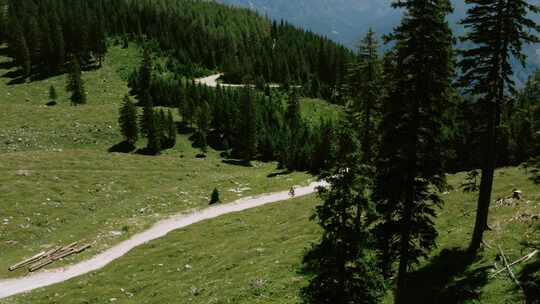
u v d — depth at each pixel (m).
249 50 180.88
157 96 126.31
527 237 24.06
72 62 120.62
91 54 155.25
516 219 27.22
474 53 22.19
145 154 94.50
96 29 149.88
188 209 59.25
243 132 99.69
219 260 37.06
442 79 18.00
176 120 114.88
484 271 21.98
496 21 21.64
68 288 34.94
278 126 119.06
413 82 17.78
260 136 106.56
